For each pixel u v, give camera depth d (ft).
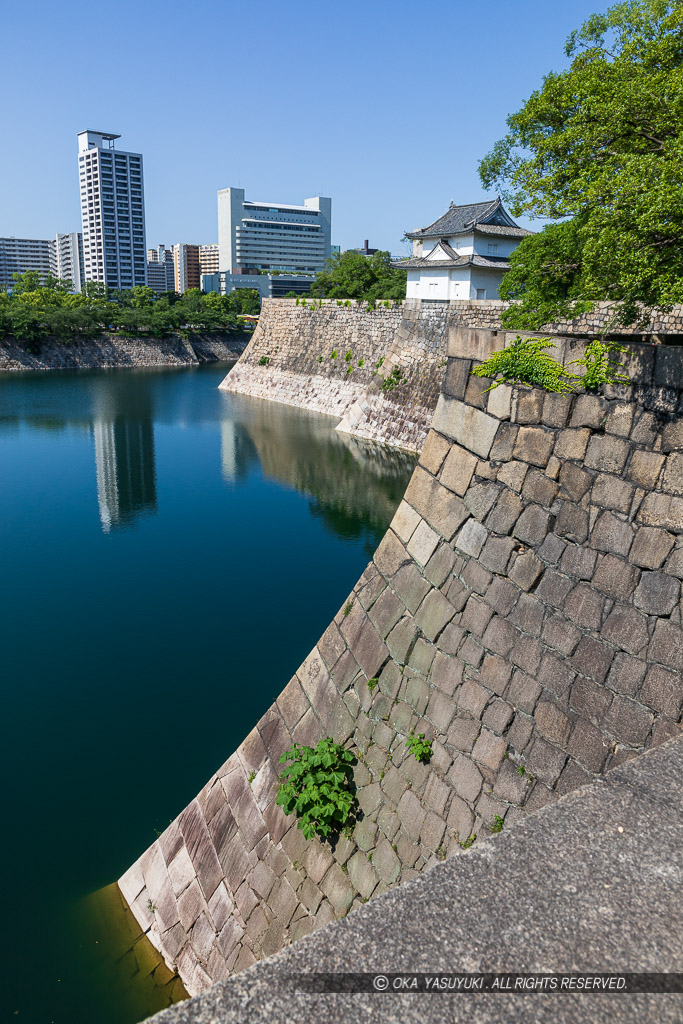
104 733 43.96
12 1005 24.84
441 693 21.53
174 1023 5.40
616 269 22.71
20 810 36.88
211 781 28.12
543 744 18.35
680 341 29.60
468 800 19.56
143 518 91.66
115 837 34.83
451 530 22.71
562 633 18.74
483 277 155.22
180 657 53.93
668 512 16.93
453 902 6.64
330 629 26.35
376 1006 5.56
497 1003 5.59
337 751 23.40
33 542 82.17
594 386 18.74
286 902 22.99
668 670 16.37
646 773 8.63
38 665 52.70
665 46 25.49
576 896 6.68
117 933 27.50
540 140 29.84
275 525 88.17
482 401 22.11
